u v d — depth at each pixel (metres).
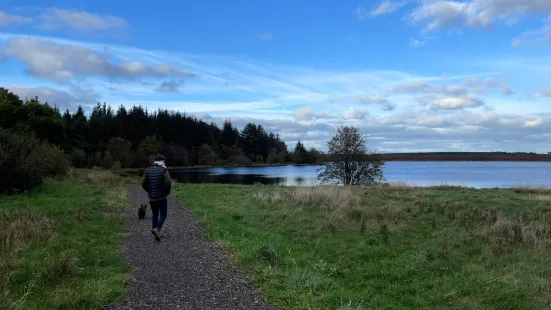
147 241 8.25
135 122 96.50
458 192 21.88
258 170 89.06
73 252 6.54
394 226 11.16
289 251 7.66
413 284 6.23
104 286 5.06
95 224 9.61
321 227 10.77
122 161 74.56
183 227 9.95
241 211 13.34
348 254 8.04
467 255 8.15
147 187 8.43
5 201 13.29
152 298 4.86
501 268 7.11
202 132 117.31
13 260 5.67
